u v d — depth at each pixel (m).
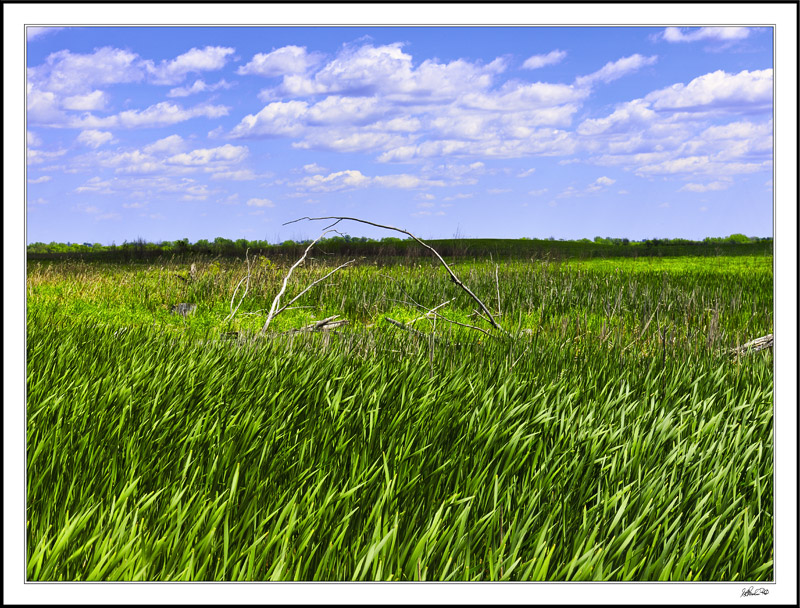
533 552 2.03
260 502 2.29
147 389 3.50
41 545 1.93
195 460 2.53
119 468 2.48
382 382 3.81
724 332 5.89
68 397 3.22
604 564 1.99
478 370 4.43
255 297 10.82
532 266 16.77
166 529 2.04
